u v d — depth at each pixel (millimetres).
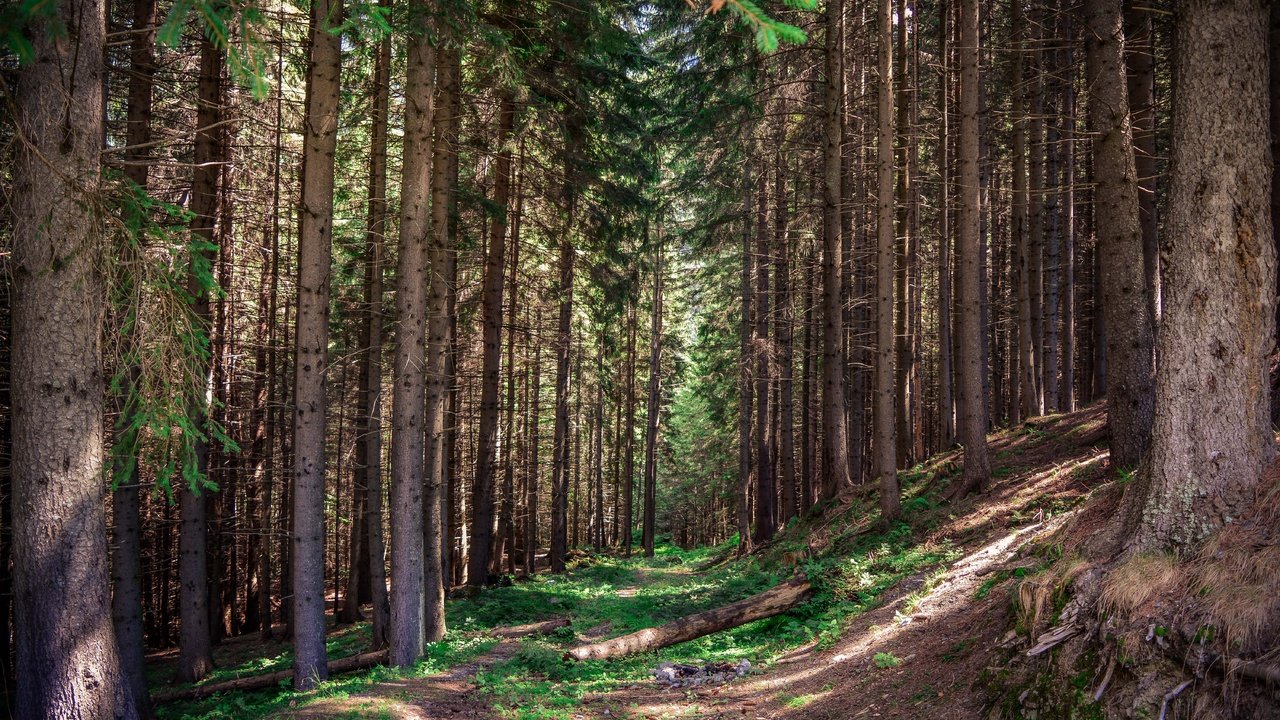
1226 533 5207
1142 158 13602
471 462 27625
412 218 11477
